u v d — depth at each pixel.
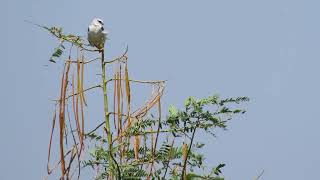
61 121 11.38
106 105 11.88
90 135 11.89
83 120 11.48
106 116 11.88
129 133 11.84
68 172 11.31
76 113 11.50
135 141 11.86
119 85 11.87
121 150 11.90
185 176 11.82
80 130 11.43
